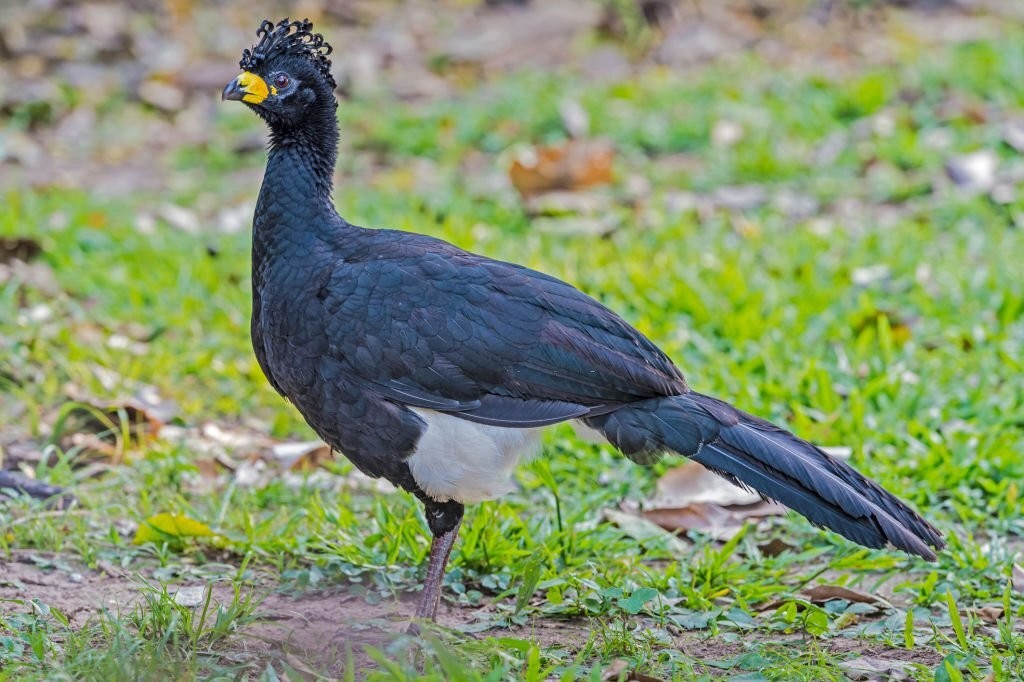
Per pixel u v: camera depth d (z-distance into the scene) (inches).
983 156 633.6
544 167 636.7
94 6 887.1
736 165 659.4
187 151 725.3
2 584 334.0
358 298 312.0
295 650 301.0
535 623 325.1
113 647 280.5
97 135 755.4
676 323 491.5
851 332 483.2
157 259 563.2
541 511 387.9
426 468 314.3
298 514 372.8
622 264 544.4
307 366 317.7
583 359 307.3
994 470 395.5
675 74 807.1
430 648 289.6
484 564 349.4
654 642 311.7
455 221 585.0
